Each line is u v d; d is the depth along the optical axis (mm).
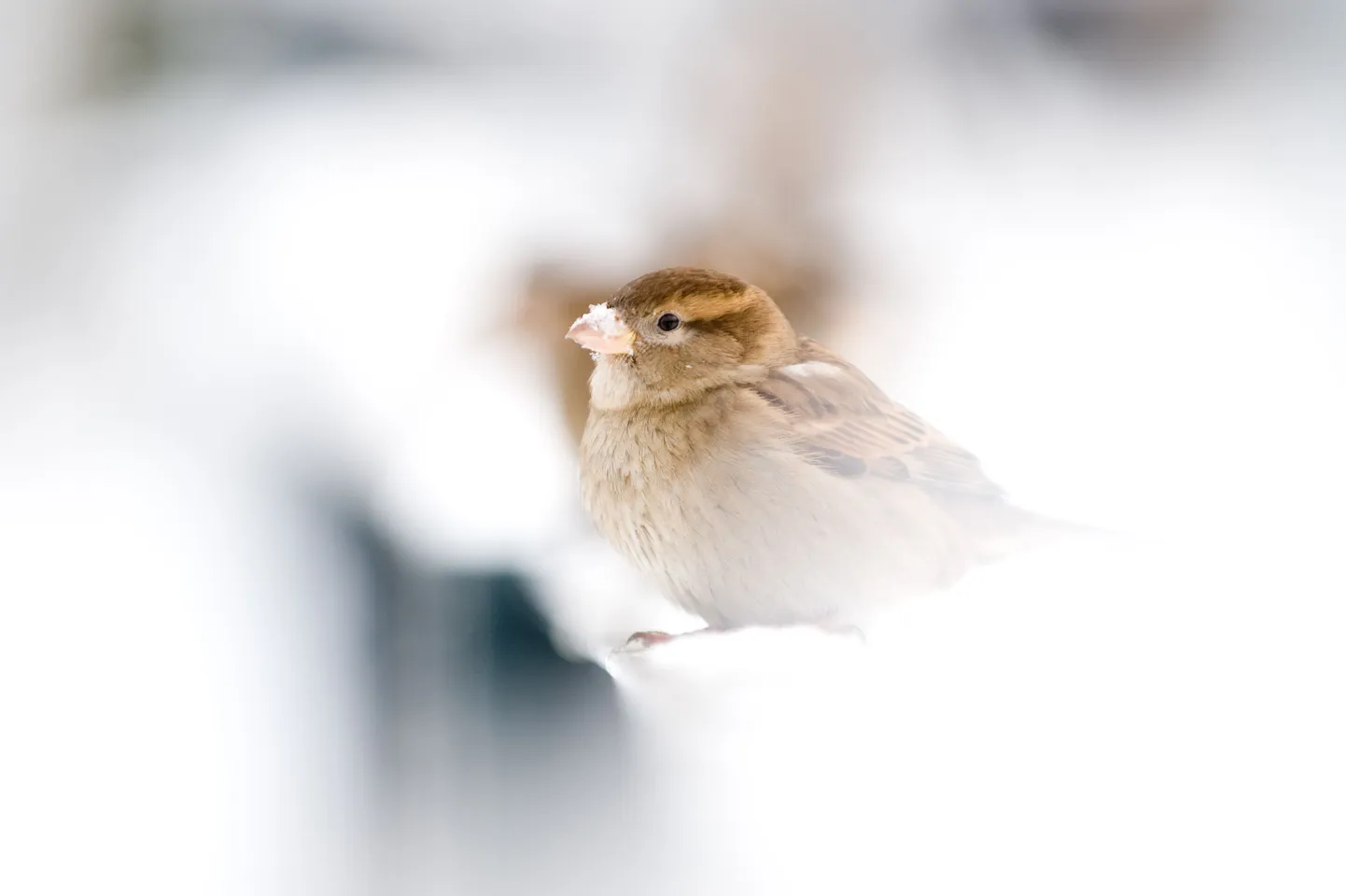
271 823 2709
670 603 2697
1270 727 2645
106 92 2881
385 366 2787
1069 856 2623
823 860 2635
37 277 2848
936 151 2875
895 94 2881
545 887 2668
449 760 2703
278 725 2721
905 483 2697
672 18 2895
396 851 2695
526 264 2805
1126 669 2658
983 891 2617
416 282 2799
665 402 2689
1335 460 2748
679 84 2875
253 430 2787
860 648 2654
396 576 2742
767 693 2650
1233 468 2744
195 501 2781
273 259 2822
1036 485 2740
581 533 2748
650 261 2811
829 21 2881
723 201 2844
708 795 2654
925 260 2834
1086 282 2832
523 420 2777
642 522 2688
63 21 2879
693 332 2689
